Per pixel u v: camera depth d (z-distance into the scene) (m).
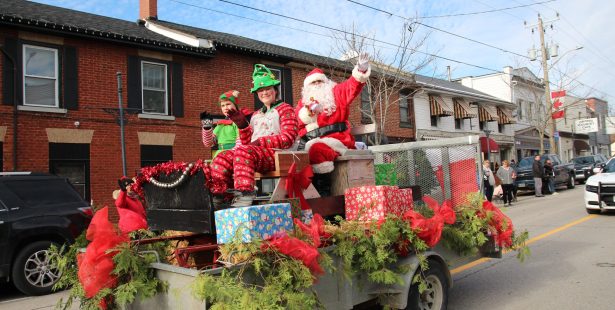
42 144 11.19
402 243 3.98
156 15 16.20
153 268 3.08
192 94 13.98
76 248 3.73
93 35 11.88
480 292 5.70
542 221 11.38
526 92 35.09
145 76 13.21
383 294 3.97
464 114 26.34
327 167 4.41
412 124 22.84
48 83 11.53
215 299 2.60
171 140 13.38
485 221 4.86
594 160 27.48
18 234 6.68
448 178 5.73
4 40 10.85
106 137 12.19
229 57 14.95
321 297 3.34
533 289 5.69
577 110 45.69
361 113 18.34
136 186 4.04
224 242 3.10
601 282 5.77
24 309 6.05
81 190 11.80
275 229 3.07
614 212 12.26
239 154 3.58
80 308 3.53
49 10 13.20
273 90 4.52
